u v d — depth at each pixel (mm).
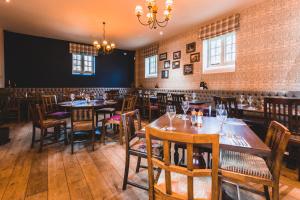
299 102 2166
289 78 3326
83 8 4082
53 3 3848
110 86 8148
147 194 1896
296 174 2355
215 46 5020
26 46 6277
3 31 5789
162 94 5152
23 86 6293
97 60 7789
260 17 3762
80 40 6918
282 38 3422
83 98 5711
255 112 3105
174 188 1165
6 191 1931
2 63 5730
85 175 2289
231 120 2041
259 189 1972
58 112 4363
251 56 3938
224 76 4574
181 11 4184
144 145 2039
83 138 3896
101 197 1843
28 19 4773
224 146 1271
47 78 6707
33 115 3322
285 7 3375
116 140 3797
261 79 3762
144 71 8031
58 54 6863
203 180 1277
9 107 5512
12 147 3322
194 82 5477
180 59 5957
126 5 3918
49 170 2420
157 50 7016
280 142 1258
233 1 3715
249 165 1422
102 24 5070
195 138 937
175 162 2182
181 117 2189
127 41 6949
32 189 1969
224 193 1820
